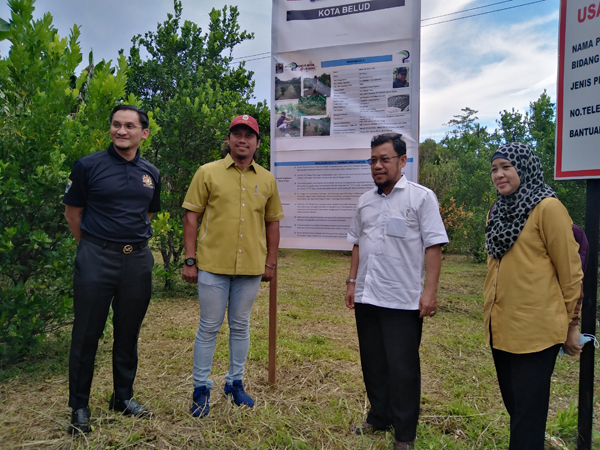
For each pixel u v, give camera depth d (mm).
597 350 4164
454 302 6363
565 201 5848
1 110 3561
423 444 2484
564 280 1933
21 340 3477
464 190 10383
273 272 3107
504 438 2580
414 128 3002
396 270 2393
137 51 7387
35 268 3609
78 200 2500
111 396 2764
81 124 4059
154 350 3994
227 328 4797
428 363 3883
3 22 3498
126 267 2531
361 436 2537
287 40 3268
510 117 9445
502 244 2076
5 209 3383
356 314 2623
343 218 3232
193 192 2789
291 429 2613
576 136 2234
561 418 2645
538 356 1980
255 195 2822
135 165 2588
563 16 2273
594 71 2154
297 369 3637
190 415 2744
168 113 6215
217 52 8164
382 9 3029
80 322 2467
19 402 2893
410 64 2990
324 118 3217
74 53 3889
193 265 2807
